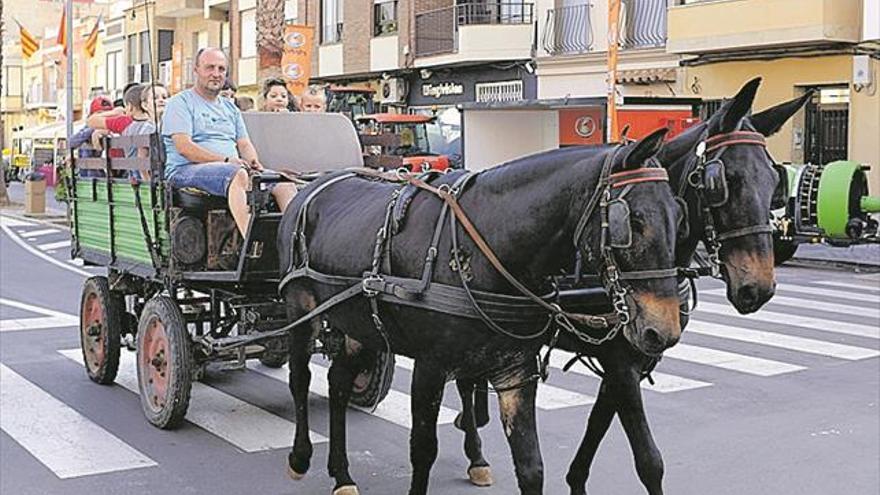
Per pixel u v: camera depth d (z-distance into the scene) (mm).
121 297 9211
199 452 7277
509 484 6680
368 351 6449
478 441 6668
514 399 5000
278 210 7426
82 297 9461
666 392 9078
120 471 6820
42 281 16625
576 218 4574
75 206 9820
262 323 7816
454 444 7605
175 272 7633
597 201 4422
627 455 7277
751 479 6711
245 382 9492
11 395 8820
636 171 4344
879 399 8828
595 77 26656
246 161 7926
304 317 6258
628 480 6738
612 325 4953
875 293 15266
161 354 7840
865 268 18531
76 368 9922
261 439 7613
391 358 8242
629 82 25562
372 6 34594
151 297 8547
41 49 70125
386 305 5355
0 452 7195
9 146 78000
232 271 7598
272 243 7324
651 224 4242
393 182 6156
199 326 8484
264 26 20172
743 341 11383
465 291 4918
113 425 7934
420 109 33750
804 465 7004
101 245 9180
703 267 5273
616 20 18938
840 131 22391
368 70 34719
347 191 6328
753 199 4855
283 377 9719
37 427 7836
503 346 4922
